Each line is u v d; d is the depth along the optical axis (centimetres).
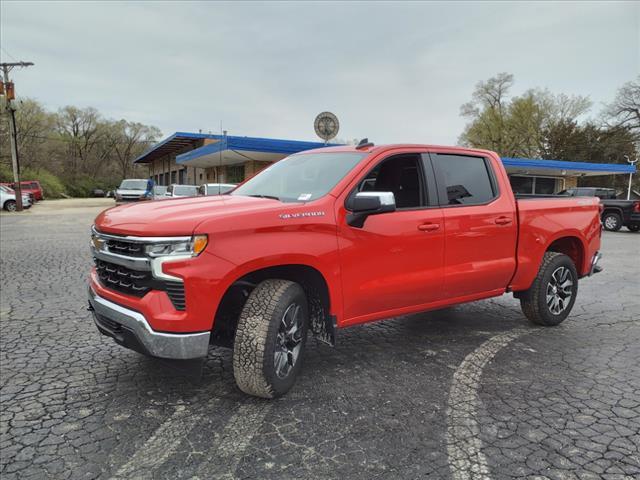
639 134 4600
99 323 343
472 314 579
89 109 8581
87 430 299
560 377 387
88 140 8756
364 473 256
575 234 531
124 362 412
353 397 347
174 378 379
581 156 4947
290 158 475
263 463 265
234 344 323
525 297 515
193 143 3866
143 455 272
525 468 261
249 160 2602
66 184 7875
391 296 390
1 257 988
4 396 346
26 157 6769
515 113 5156
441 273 419
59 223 1969
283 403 338
